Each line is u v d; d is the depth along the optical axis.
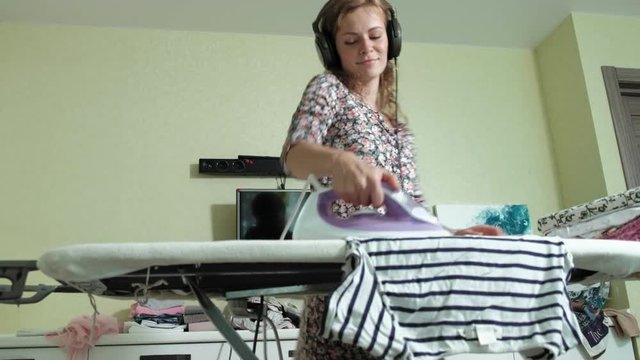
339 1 0.98
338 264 0.70
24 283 0.73
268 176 2.44
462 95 2.80
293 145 0.80
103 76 2.50
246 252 0.64
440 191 2.61
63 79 2.46
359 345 0.60
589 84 2.62
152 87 2.52
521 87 2.88
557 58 2.80
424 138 2.68
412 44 2.83
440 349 0.63
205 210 2.37
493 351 0.64
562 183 2.74
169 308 1.94
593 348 2.04
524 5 2.61
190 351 1.78
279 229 2.29
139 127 2.45
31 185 2.30
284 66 2.65
